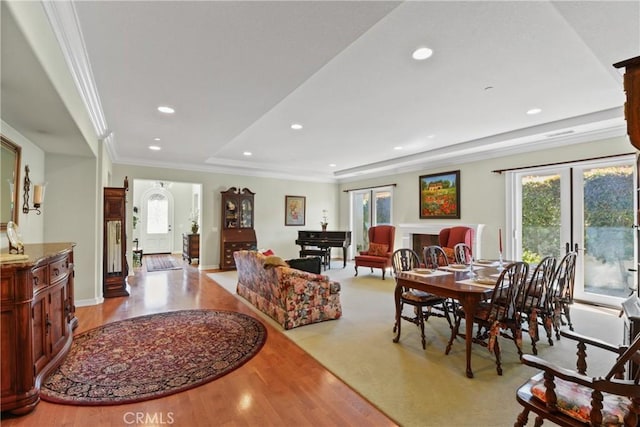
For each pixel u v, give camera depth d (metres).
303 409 2.02
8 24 1.43
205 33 2.07
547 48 2.44
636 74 1.22
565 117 4.09
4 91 2.14
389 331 3.40
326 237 7.89
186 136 4.71
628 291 4.18
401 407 2.03
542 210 5.04
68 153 4.05
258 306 4.19
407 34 2.25
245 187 8.05
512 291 2.57
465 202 6.07
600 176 4.45
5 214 2.86
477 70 2.80
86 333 3.28
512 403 2.08
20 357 1.96
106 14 1.88
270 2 1.76
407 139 5.26
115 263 4.84
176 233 11.32
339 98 3.47
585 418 1.31
